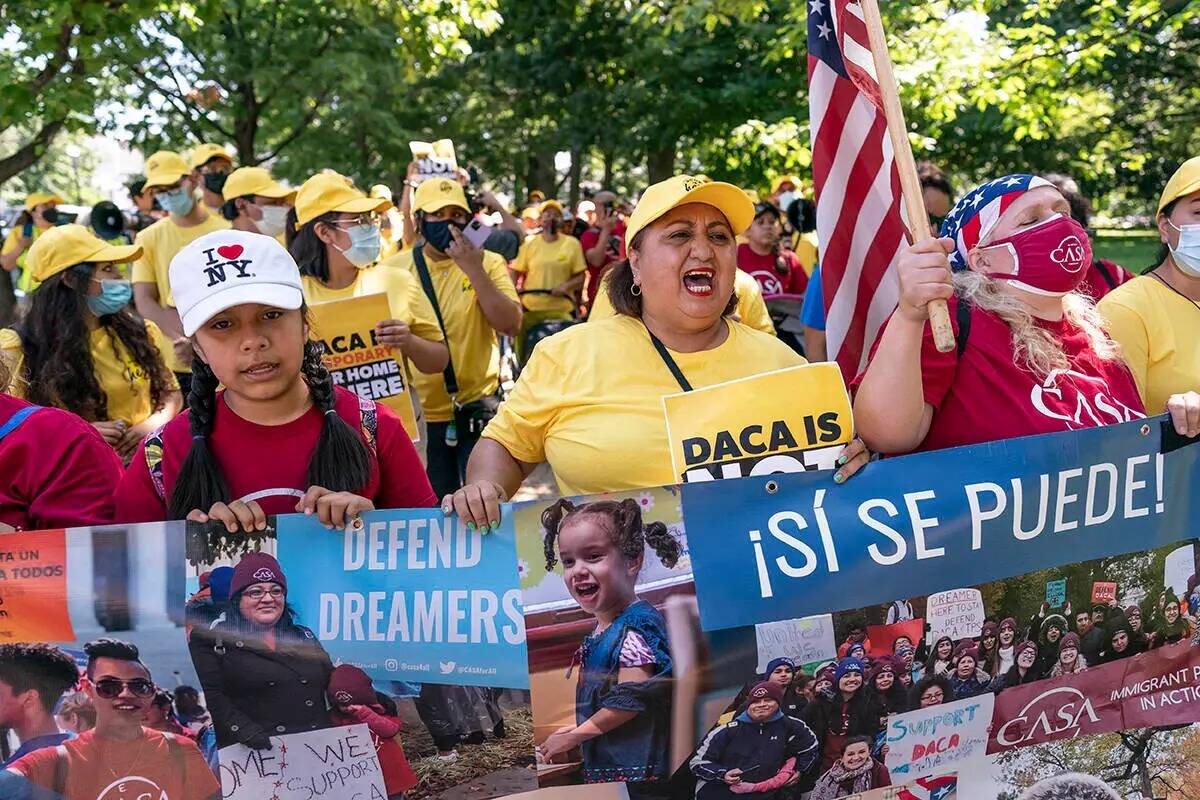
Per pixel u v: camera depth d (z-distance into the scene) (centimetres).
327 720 264
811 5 369
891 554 272
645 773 265
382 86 2059
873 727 272
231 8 1455
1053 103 1259
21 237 1186
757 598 265
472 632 263
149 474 281
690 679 264
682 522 265
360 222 507
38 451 283
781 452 279
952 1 1255
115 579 262
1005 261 290
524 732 264
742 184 1945
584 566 263
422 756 264
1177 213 356
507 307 583
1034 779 287
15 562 261
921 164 550
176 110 2014
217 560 262
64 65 971
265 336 263
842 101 369
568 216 1603
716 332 311
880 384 272
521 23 2445
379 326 487
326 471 272
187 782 262
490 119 2794
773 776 267
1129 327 351
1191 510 294
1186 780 297
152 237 660
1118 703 291
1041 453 281
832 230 373
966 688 279
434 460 596
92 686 262
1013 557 280
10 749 261
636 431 295
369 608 264
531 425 312
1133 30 1218
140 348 431
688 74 2070
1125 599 289
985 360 287
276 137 2547
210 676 263
